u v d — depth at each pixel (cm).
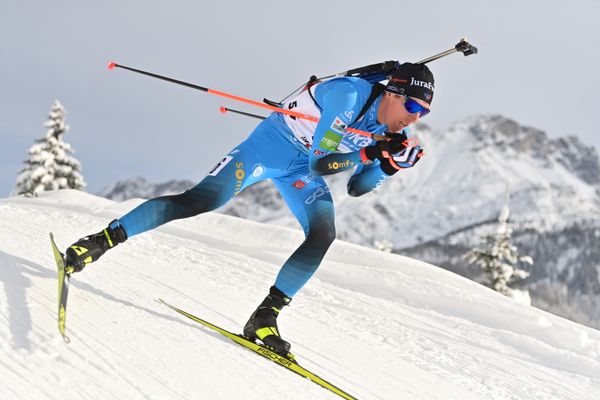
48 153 9612
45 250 1495
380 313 2105
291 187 1221
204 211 1136
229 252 2638
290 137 1195
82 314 1018
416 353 1563
